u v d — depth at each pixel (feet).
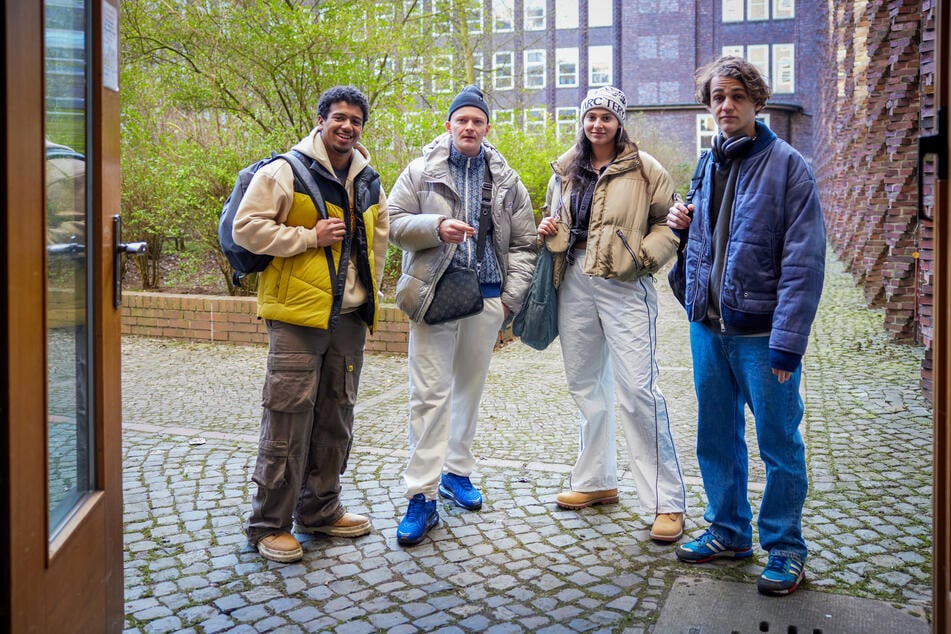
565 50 114.01
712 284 10.60
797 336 9.64
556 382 22.41
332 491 11.93
